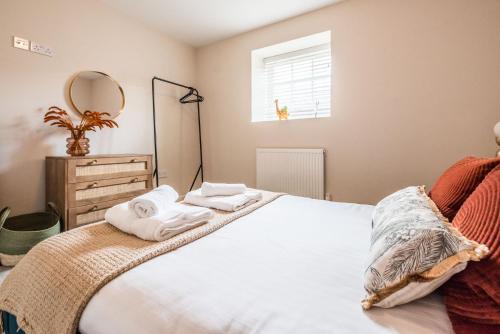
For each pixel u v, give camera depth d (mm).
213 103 3533
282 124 2963
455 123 2092
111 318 651
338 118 2605
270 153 2998
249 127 3227
